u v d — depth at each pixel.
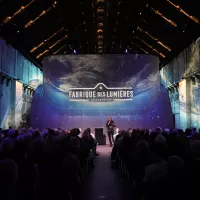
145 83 22.09
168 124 22.62
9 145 4.51
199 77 21.17
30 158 4.47
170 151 5.46
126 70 21.98
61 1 20.61
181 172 3.77
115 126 21.88
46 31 24.45
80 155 7.34
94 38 30.42
